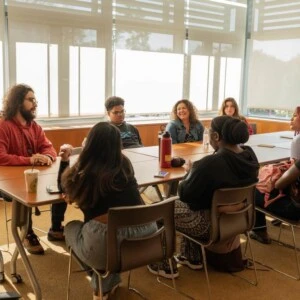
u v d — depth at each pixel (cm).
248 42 671
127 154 332
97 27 500
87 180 185
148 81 564
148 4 544
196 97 626
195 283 262
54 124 484
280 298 247
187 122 421
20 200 198
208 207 235
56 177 244
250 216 246
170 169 276
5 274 265
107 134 187
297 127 340
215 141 240
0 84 439
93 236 192
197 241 239
